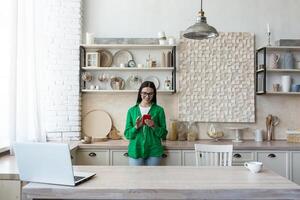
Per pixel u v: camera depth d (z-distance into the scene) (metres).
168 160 4.13
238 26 4.86
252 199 2.05
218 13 4.86
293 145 4.18
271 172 2.56
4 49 3.42
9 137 3.46
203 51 4.81
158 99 4.83
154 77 4.83
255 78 4.81
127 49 4.83
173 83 4.72
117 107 4.85
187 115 4.79
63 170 2.07
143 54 4.85
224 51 4.80
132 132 3.88
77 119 4.66
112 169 2.66
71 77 4.65
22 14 3.60
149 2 4.87
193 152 4.13
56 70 4.63
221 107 4.80
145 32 4.86
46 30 4.61
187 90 4.80
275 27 4.86
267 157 4.12
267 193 2.05
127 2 4.87
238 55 4.80
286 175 4.11
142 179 2.31
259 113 4.83
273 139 4.81
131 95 4.85
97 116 4.82
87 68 4.65
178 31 4.85
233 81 4.80
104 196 2.04
